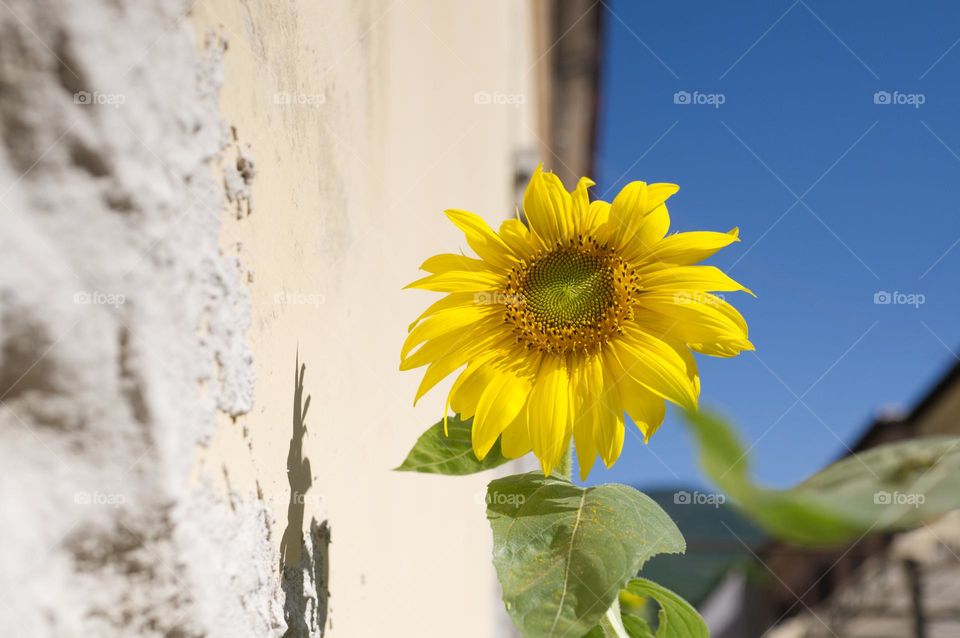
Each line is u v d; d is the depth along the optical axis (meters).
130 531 0.19
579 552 0.34
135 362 0.18
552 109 3.46
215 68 0.24
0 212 0.17
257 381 0.29
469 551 1.35
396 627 0.57
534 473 0.39
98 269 0.18
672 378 0.41
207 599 0.21
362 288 0.54
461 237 1.23
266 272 0.31
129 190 0.18
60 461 0.18
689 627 0.43
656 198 0.44
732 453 0.11
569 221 0.45
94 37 0.18
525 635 0.32
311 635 0.34
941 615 1.88
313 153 0.41
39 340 0.18
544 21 3.50
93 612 0.19
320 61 0.44
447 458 0.42
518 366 0.43
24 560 0.17
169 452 0.19
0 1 0.17
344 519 0.43
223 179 0.26
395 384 0.66
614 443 0.41
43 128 0.18
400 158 0.74
